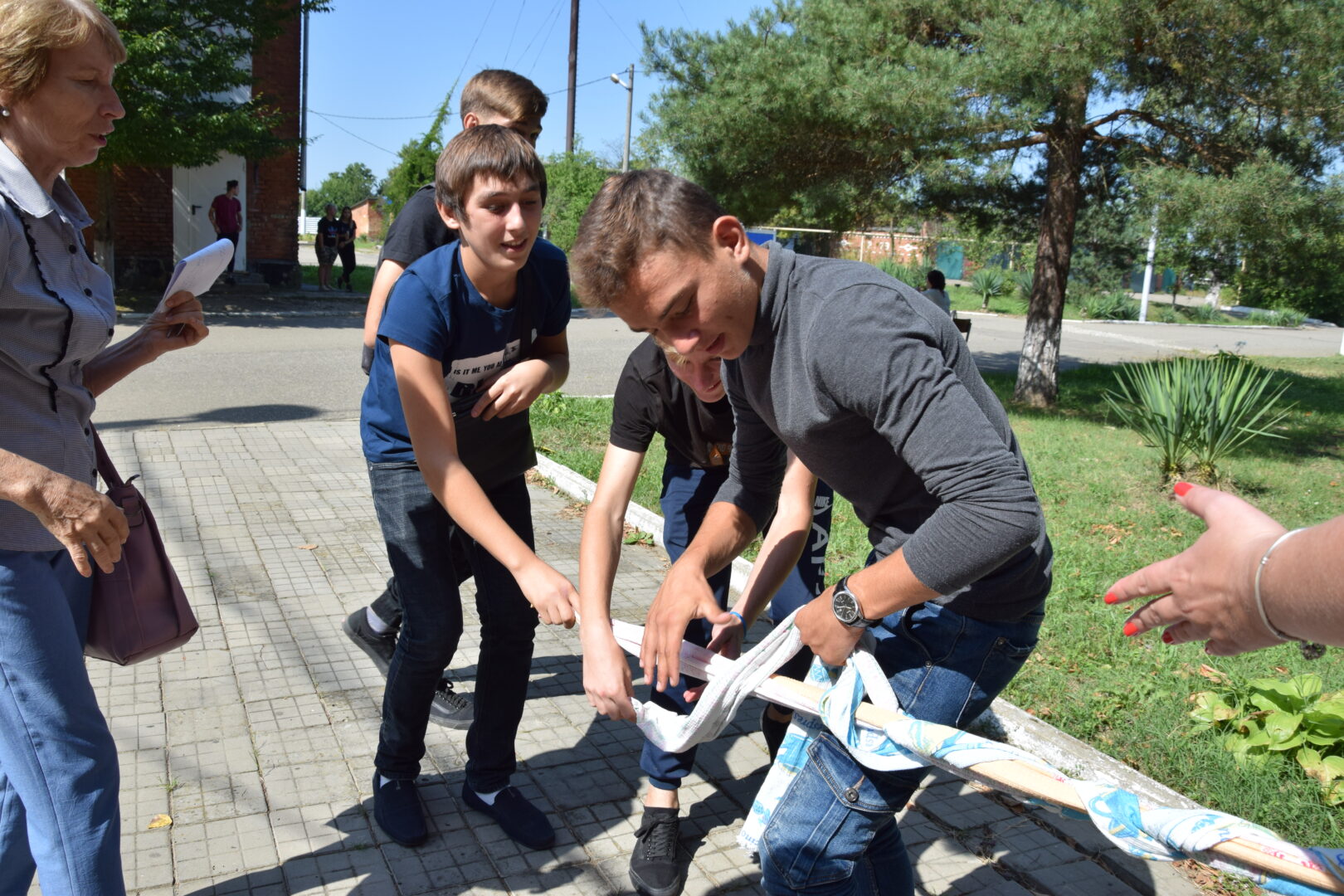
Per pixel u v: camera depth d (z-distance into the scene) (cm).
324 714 347
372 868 268
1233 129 1020
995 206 1418
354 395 995
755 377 189
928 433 160
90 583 229
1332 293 3588
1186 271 1209
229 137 1485
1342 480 857
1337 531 100
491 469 284
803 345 173
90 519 184
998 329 2634
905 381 160
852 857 193
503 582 279
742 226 174
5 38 185
